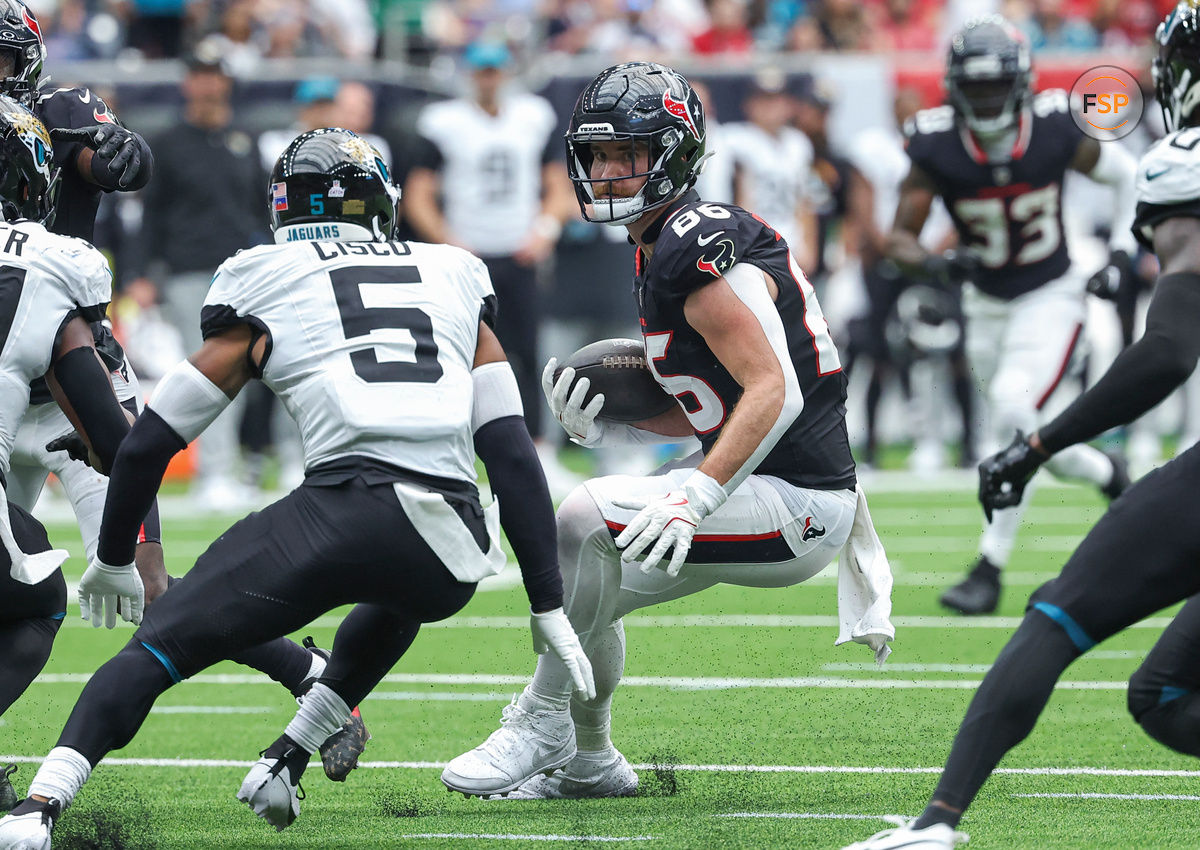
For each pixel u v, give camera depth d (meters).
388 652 11.80
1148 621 23.06
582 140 12.80
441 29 47.12
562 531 12.62
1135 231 9.88
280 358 10.98
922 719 16.36
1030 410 22.45
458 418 11.00
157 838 11.73
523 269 37.47
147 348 37.09
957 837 9.70
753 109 39.09
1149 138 38.56
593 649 12.96
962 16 48.12
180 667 10.70
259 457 36.81
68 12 46.16
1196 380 41.81
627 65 13.03
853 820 12.01
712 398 12.67
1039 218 22.66
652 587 12.82
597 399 13.43
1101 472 22.66
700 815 12.34
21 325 11.25
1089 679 18.50
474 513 11.10
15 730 16.23
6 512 11.42
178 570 25.83
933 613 22.98
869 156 39.97
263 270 11.11
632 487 12.62
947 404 45.81
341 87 38.66
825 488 12.86
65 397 11.48
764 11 45.38
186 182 33.53
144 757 14.88
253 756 14.94
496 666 19.92
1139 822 11.71
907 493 37.97
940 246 33.62
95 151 14.03
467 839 11.60
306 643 13.30
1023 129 22.48
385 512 10.70
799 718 16.47
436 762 14.79
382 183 11.63
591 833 11.73
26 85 14.25
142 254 35.12
